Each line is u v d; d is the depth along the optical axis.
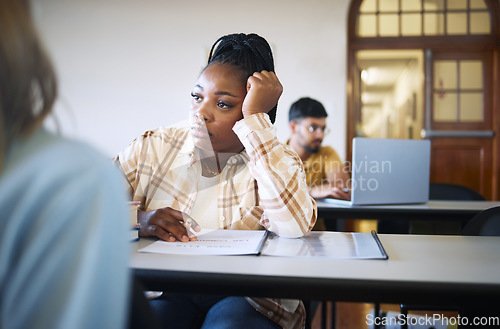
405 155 1.95
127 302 0.37
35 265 0.28
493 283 0.60
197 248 0.82
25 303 0.28
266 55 1.10
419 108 4.67
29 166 0.30
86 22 4.47
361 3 4.30
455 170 4.29
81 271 0.29
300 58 4.31
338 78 4.27
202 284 0.65
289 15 4.31
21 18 0.33
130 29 4.45
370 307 2.24
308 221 0.97
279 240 0.94
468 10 4.18
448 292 0.61
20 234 0.29
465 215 1.75
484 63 4.23
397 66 5.94
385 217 1.81
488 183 4.23
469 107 4.27
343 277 0.63
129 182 1.07
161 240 0.91
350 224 4.09
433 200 2.37
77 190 0.30
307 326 1.10
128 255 0.34
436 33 4.23
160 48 4.44
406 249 0.85
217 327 0.82
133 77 4.34
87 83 4.40
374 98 9.09
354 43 4.34
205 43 4.41
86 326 0.29
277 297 0.64
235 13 4.38
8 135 0.32
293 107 2.58
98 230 0.30
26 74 0.33
